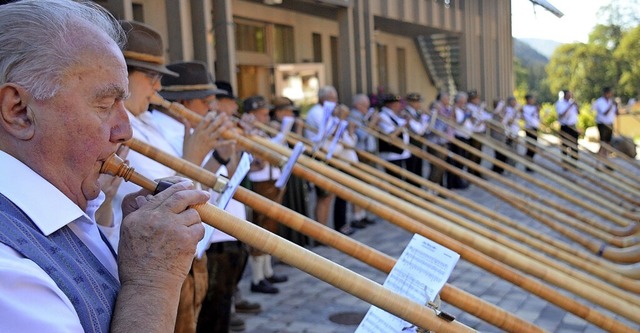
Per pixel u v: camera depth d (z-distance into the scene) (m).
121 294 1.25
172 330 1.25
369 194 3.31
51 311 1.08
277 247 1.52
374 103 11.27
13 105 1.17
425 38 17.61
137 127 2.79
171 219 1.30
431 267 1.61
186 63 3.69
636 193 7.18
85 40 1.21
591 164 9.32
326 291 5.43
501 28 17.59
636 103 23.62
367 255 2.06
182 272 1.29
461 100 11.39
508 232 3.91
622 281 3.18
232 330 4.50
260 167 5.55
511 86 18.55
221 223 1.51
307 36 12.53
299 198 6.53
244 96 11.02
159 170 2.71
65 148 1.22
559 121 14.27
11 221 1.13
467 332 1.56
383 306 1.55
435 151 9.89
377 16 12.16
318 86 11.89
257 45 11.26
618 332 2.34
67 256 1.20
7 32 1.17
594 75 30.95
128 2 6.19
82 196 1.30
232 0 10.27
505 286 5.55
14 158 1.20
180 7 7.20
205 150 2.86
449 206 4.46
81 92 1.21
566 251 3.87
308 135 7.14
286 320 4.75
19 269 1.05
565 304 2.38
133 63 2.76
